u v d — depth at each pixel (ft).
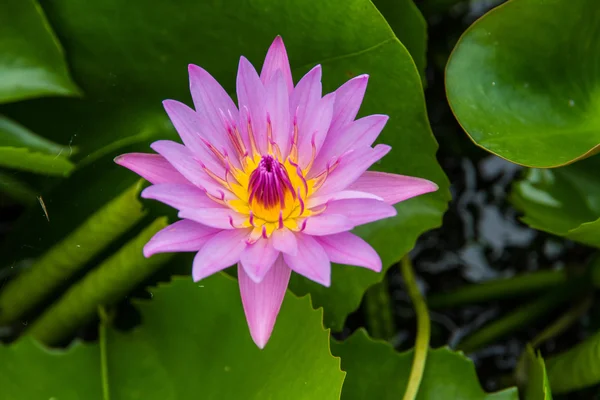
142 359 2.77
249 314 2.59
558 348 3.10
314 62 2.83
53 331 2.90
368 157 2.59
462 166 3.24
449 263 3.19
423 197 2.86
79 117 2.93
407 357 2.82
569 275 3.06
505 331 3.08
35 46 2.85
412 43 2.94
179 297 2.78
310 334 2.70
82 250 2.81
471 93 2.85
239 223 2.61
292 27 2.80
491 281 3.11
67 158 2.93
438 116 3.27
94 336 2.98
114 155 2.89
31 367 2.73
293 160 2.66
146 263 2.79
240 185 2.66
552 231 2.86
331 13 2.77
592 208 2.94
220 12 2.81
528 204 2.94
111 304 2.88
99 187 2.90
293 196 2.62
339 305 2.86
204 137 2.62
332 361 2.66
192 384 2.74
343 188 2.60
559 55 2.87
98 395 2.74
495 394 2.80
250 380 2.72
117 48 2.86
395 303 3.15
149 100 2.90
